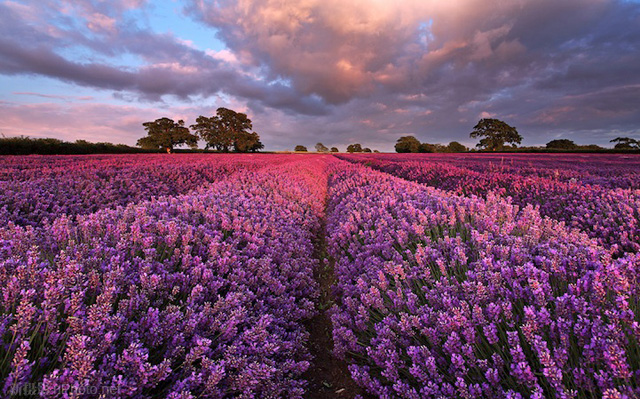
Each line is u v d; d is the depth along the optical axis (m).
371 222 5.17
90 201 7.03
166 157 29.58
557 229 3.27
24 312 1.49
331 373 2.70
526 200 6.90
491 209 4.35
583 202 5.51
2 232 2.85
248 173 13.98
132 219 3.95
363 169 16.61
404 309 2.52
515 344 1.66
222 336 2.07
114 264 2.31
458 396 1.69
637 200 4.98
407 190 7.11
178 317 1.91
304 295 3.76
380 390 2.00
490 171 14.68
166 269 2.70
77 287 1.90
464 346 1.72
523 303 2.11
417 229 3.64
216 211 5.05
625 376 1.27
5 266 2.02
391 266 3.00
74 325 1.58
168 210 4.84
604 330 1.50
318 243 6.52
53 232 2.97
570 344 1.67
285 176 13.01
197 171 15.14
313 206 8.46
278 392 1.99
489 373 1.62
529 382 1.47
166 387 1.64
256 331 2.11
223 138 72.50
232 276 2.90
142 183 10.02
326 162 34.16
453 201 4.98
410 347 1.89
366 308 2.79
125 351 1.45
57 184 7.82
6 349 1.51
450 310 2.02
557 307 1.74
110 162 17.22
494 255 2.77
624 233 3.72
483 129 72.69
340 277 3.79
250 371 1.74
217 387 1.75
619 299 1.54
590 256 2.26
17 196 5.78
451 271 2.90
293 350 2.51
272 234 4.77
